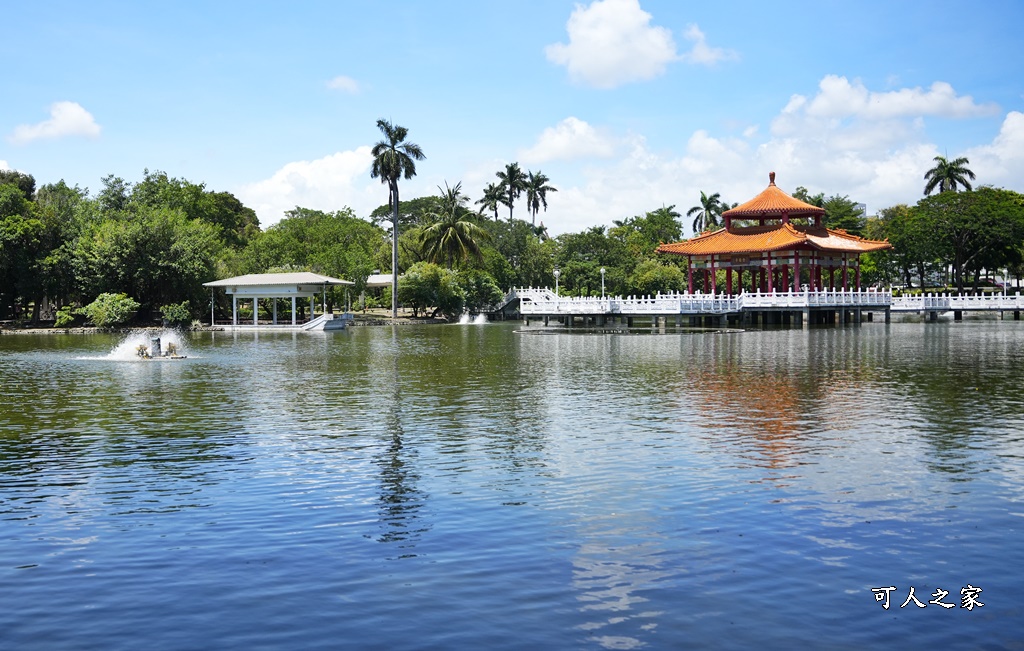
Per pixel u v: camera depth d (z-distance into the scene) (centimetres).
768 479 1916
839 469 2011
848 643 1092
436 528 1566
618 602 1217
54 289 10631
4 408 3097
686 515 1636
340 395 3434
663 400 3219
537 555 1414
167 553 1440
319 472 2019
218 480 1944
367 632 1126
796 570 1338
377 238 15912
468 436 2473
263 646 1088
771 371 4284
